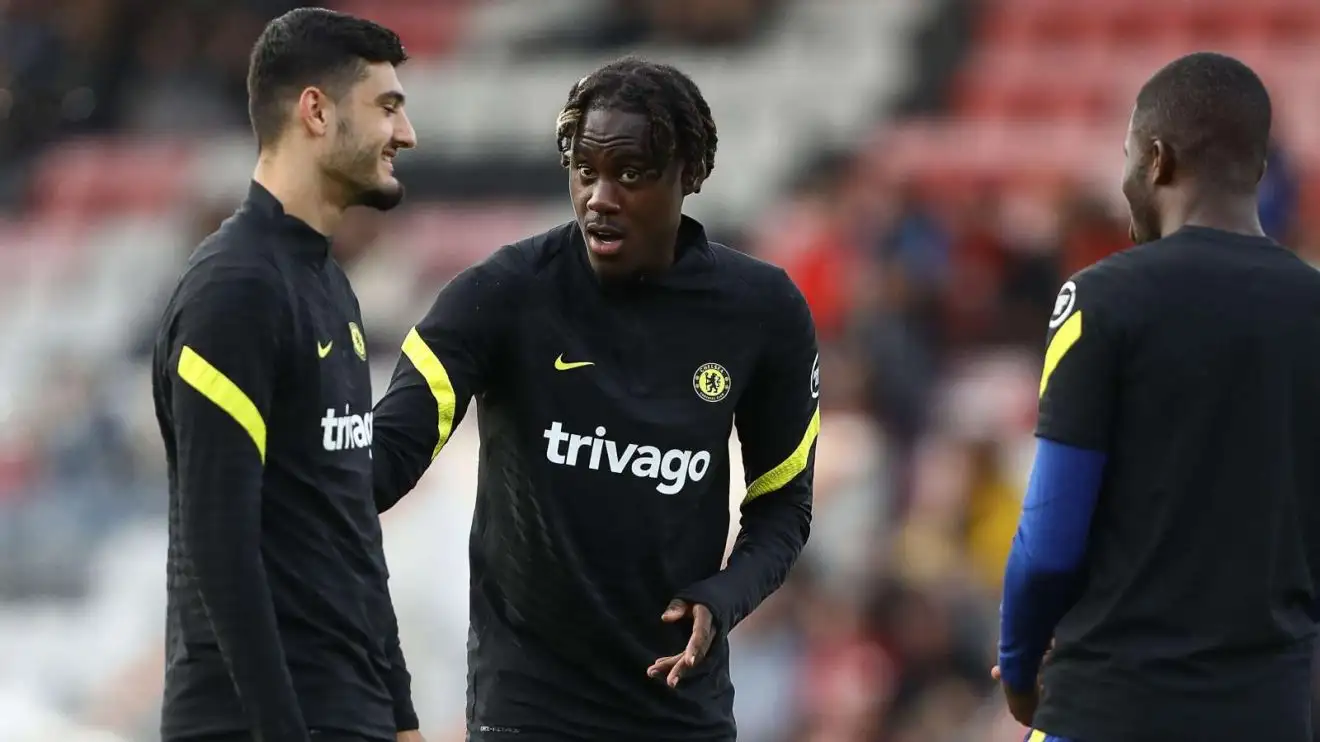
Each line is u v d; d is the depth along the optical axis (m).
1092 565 12.02
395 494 12.90
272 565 11.90
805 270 35.44
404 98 12.64
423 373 12.98
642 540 12.90
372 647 12.32
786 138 44.12
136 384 35.72
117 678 25.78
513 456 13.08
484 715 13.22
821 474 28.06
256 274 11.75
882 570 25.44
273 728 11.25
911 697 24.23
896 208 36.06
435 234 41.56
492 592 13.30
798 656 24.53
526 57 49.53
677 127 12.57
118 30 50.28
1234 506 11.73
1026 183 39.91
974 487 26.80
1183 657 11.62
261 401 11.59
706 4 48.34
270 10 50.72
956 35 47.25
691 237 13.24
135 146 48.50
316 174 12.33
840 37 47.31
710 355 13.12
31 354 41.31
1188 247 12.05
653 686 13.00
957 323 33.91
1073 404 11.86
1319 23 45.81
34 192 48.12
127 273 43.97
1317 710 20.14
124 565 30.22
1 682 27.17
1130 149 12.62
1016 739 23.33
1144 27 46.56
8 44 50.28
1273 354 11.84
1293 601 11.98
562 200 44.78
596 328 13.02
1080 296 12.02
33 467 34.03
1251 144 12.25
